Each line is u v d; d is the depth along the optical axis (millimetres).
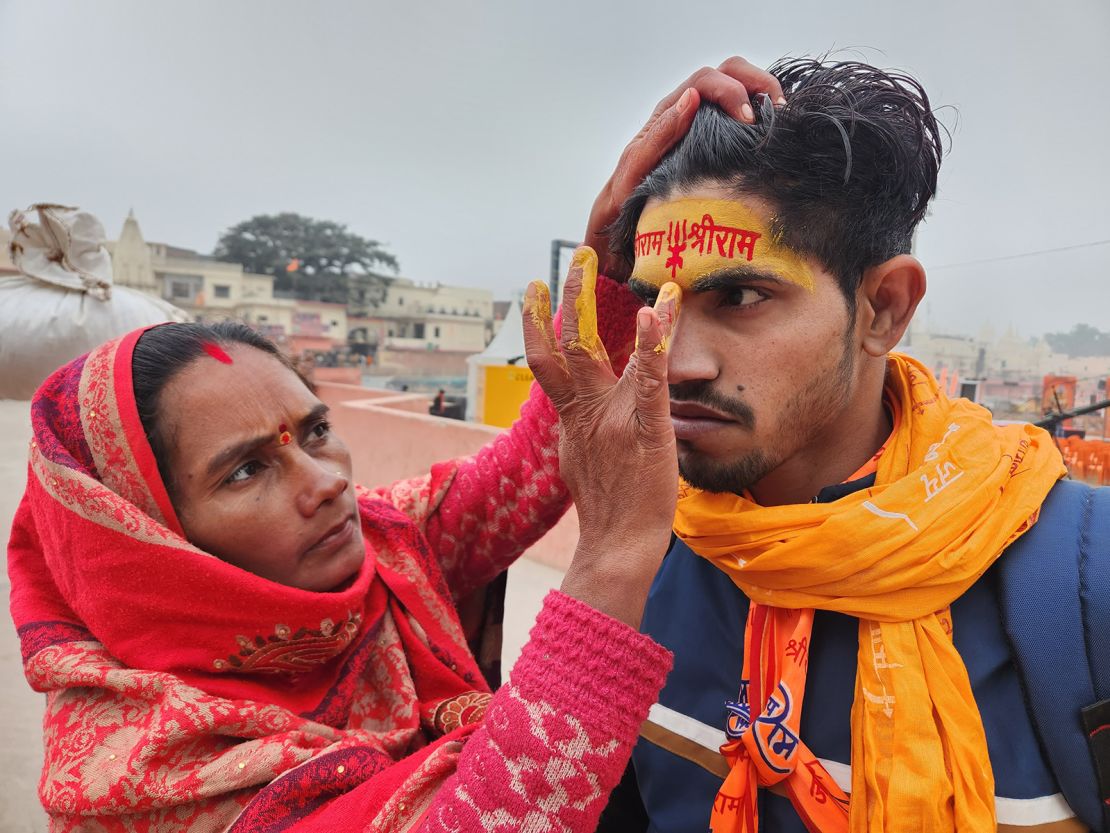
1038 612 848
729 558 1018
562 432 888
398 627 1269
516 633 4117
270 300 35281
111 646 1035
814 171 877
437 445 6559
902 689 873
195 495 1030
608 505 839
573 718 767
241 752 939
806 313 911
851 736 928
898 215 940
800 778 923
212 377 1028
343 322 37250
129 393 1018
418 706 1196
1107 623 813
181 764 940
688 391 945
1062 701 816
